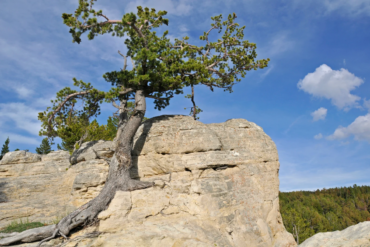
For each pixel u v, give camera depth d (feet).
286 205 271.90
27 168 84.74
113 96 61.36
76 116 77.77
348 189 460.96
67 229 45.98
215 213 51.26
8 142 199.21
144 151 61.31
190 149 59.31
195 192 53.42
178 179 56.03
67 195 74.13
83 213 48.08
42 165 86.38
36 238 45.39
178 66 64.34
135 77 60.49
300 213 238.68
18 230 51.83
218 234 48.32
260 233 53.26
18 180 78.33
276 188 63.21
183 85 65.87
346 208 336.29
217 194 53.47
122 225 47.47
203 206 51.65
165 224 48.06
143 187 54.13
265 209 58.08
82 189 65.31
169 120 65.72
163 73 61.16
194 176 55.62
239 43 82.23
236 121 68.74
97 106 74.23
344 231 38.81
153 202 52.01
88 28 59.16
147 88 66.49
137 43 65.16
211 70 79.77
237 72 83.82
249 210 55.16
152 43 61.31
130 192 53.11
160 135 61.72
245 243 50.21
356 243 32.58
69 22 55.98
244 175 58.90
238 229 51.39
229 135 63.87
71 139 104.42
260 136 67.10
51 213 65.05
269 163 64.39
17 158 85.61
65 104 73.92
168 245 43.19
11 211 63.00
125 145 58.39
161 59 68.39
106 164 70.44
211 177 55.62
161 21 66.44
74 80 67.92
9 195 73.26
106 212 48.57
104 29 62.64
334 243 35.24
